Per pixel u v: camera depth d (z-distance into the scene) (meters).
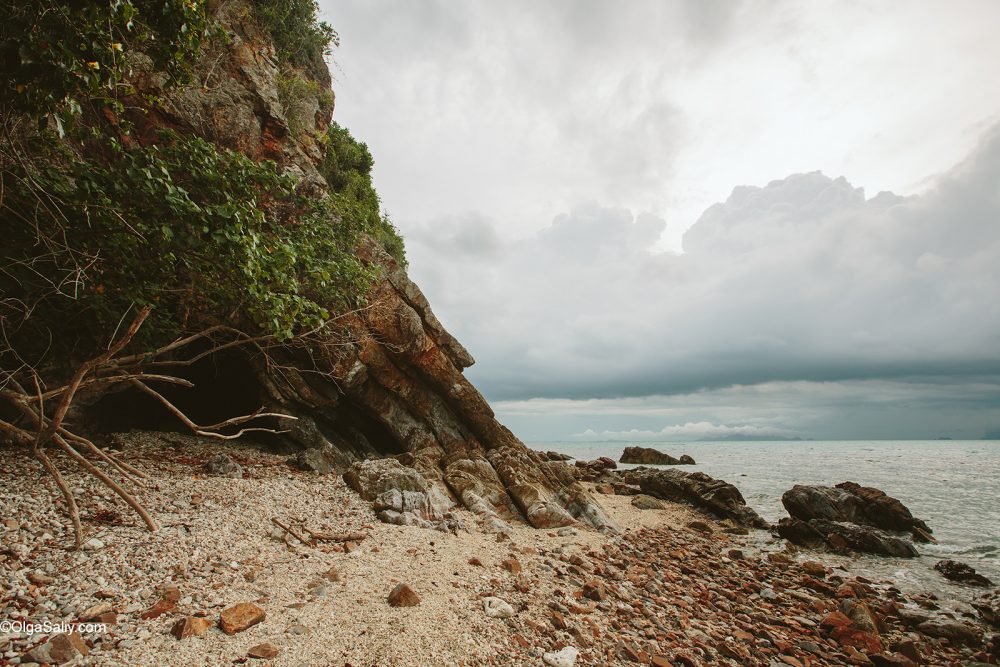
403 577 7.59
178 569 6.54
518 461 18.27
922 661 7.94
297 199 13.84
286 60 19.52
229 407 17.55
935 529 20.52
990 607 10.43
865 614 9.25
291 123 18.41
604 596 8.28
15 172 7.77
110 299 9.90
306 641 5.32
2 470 8.68
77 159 10.33
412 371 19.25
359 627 5.79
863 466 51.72
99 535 6.96
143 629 5.09
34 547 6.33
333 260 13.39
